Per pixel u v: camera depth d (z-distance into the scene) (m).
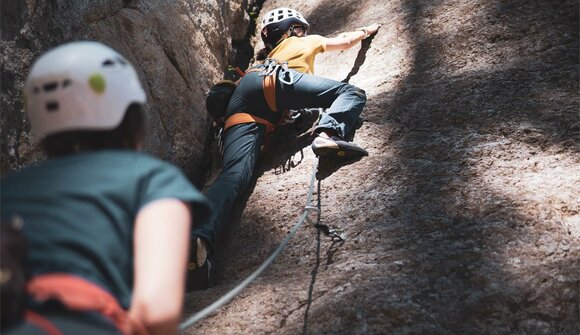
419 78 4.14
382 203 3.36
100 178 1.40
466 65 4.09
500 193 3.19
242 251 3.44
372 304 2.72
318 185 3.64
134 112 1.53
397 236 3.13
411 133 3.77
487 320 2.59
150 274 1.30
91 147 1.48
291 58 4.16
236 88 4.01
